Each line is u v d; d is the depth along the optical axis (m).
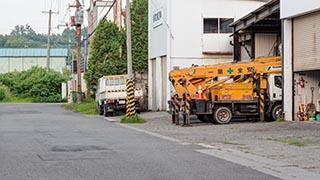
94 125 28.98
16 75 82.50
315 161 13.78
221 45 38.72
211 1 38.59
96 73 50.06
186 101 27.00
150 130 25.06
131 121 30.38
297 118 26.42
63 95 78.00
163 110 40.56
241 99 27.42
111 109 38.22
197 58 38.47
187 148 17.12
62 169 12.50
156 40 41.59
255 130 22.81
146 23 49.62
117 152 15.95
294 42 26.22
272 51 34.66
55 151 16.20
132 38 49.59
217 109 27.25
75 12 55.72
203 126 26.42
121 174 11.76
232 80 27.98
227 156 15.00
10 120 33.81
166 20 38.47
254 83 27.59
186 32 38.38
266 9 30.05
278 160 14.08
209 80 27.55
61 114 42.25
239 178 11.27
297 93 26.48
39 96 78.94
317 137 19.16
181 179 11.12
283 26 26.53
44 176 11.52
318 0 23.48
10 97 79.88
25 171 12.21
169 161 13.91
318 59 24.31
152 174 11.75
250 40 35.19
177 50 38.22
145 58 49.22
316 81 26.72
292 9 25.55
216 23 38.78
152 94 43.16
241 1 39.00
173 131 24.17
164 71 40.06
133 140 19.98
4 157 14.77
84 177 11.38
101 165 13.16
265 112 27.67
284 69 26.50
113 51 50.31
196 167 12.84
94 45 50.62
